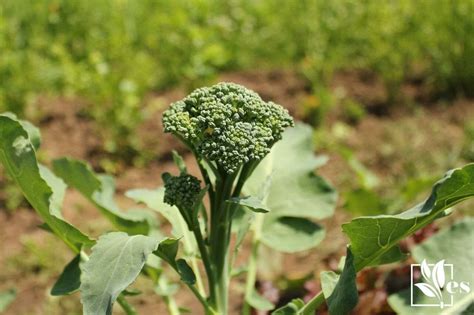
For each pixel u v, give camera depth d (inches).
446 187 22.6
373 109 55.6
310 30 62.6
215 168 24.0
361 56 61.6
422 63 61.7
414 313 26.0
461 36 57.2
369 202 36.8
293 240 28.7
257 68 62.4
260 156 23.5
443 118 53.7
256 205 22.7
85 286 22.5
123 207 44.8
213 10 68.5
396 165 48.0
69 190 46.3
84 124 52.7
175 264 24.2
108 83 53.7
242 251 39.8
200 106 23.6
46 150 50.2
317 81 57.4
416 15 60.2
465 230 27.6
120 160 49.7
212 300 25.4
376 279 32.4
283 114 24.3
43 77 57.1
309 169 29.9
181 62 59.4
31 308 37.3
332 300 23.1
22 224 43.1
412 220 23.3
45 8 65.0
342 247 39.9
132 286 37.9
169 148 50.8
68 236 25.7
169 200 23.9
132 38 64.0
